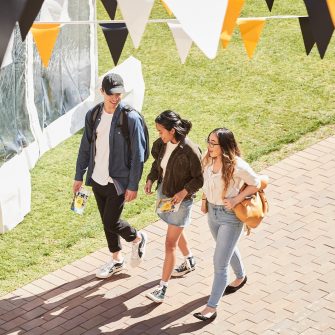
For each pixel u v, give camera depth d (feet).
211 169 42.27
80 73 68.95
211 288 48.67
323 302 47.44
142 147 44.96
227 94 77.10
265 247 53.16
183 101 75.51
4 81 56.08
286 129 70.49
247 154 66.08
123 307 47.01
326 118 72.43
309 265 51.29
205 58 84.38
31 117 62.18
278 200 59.21
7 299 47.80
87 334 44.75
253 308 46.73
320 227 55.77
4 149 55.31
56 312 46.73
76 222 56.59
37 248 53.26
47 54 26.81
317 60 84.69
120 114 44.52
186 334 44.52
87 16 68.39
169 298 47.67
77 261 51.78
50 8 56.54
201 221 56.54
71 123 68.80
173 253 46.06
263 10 95.96
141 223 56.24
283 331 44.78
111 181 45.65
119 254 49.93
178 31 24.67
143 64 83.05
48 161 64.80
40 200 59.21
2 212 54.03
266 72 81.66
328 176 62.95
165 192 44.60
